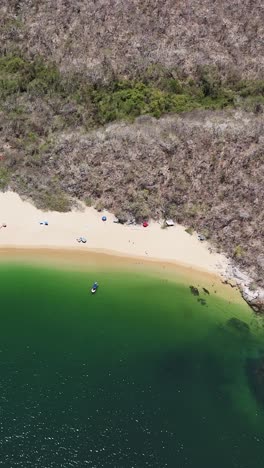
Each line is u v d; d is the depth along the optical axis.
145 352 36.72
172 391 34.12
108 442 30.70
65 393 33.44
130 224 47.53
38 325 37.88
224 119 54.28
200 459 30.25
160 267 43.88
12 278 41.22
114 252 44.62
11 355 35.47
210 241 46.66
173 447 30.73
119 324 38.66
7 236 44.47
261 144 51.09
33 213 47.16
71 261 43.31
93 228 46.66
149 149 50.94
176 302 41.00
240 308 41.09
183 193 49.19
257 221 46.72
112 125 54.25
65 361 35.50
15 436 30.56
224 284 43.00
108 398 33.34
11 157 50.97
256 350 37.62
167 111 56.34
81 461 29.55
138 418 32.28
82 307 39.69
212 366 36.09
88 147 51.56
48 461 29.38
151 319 39.31
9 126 53.59
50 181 49.69
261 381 35.28
